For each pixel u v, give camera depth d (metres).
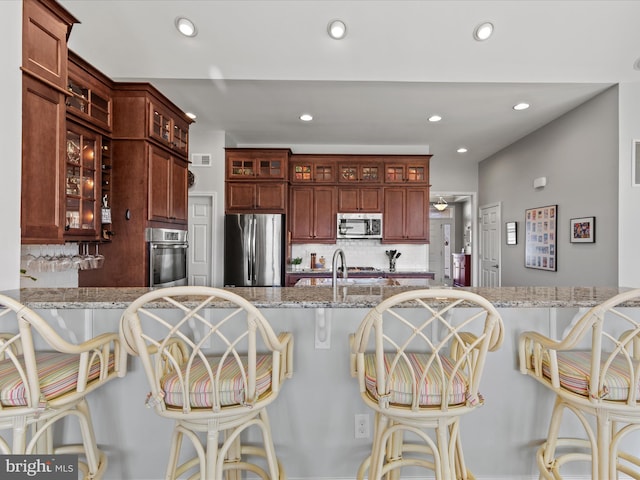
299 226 5.38
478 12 2.80
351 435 1.70
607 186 3.54
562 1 2.70
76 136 2.59
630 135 3.36
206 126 4.76
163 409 1.14
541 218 4.74
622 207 3.38
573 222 4.06
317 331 1.62
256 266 4.90
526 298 1.42
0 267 1.63
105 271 3.01
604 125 3.56
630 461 1.49
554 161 4.45
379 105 3.96
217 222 5.06
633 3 2.70
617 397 1.19
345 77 3.29
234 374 1.25
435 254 10.30
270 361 1.41
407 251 5.73
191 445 1.67
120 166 3.02
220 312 1.66
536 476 1.71
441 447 1.16
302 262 5.71
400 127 4.72
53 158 1.94
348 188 5.40
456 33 2.95
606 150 3.54
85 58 3.06
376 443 1.32
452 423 1.24
